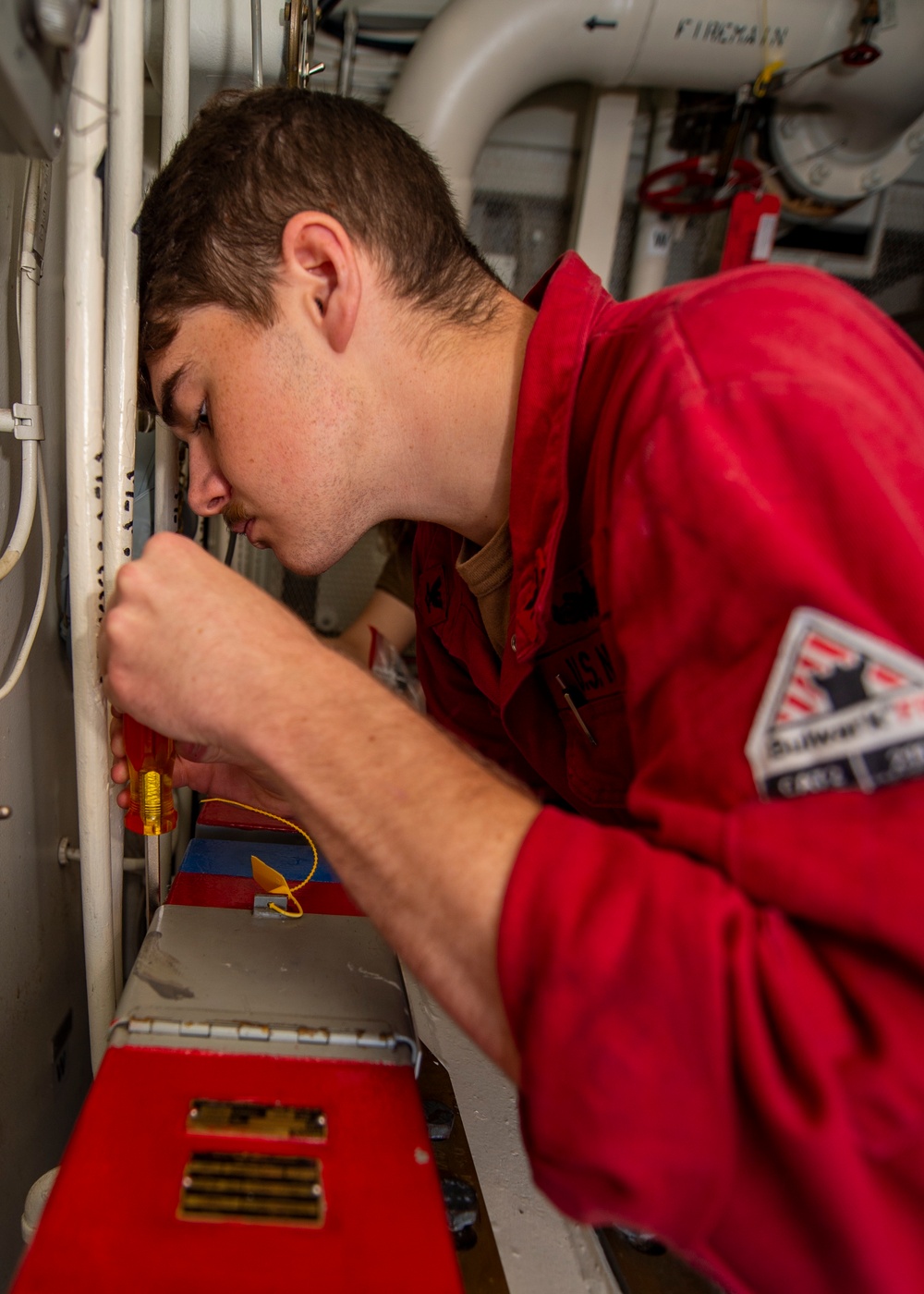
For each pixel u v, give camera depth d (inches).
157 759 26.0
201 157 23.9
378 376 24.3
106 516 26.4
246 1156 16.5
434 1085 27.0
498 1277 20.8
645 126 61.3
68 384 24.8
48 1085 39.0
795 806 14.1
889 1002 13.0
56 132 19.3
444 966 15.5
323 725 17.0
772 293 18.5
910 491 16.1
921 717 13.5
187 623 18.3
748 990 13.2
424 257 24.4
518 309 26.6
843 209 63.2
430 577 35.2
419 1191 16.1
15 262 29.5
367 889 16.3
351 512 26.4
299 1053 19.6
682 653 16.0
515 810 16.1
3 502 29.5
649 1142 13.2
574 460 23.3
